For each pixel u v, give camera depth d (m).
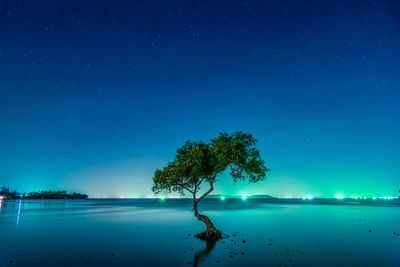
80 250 19.81
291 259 16.75
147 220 42.97
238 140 20.77
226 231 28.66
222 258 17.02
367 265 15.46
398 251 19.00
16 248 20.73
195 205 23.88
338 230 29.58
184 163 21.92
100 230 30.86
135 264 15.86
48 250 19.91
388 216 49.31
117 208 89.06
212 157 21.11
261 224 35.59
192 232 28.58
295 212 61.62
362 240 23.36
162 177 22.20
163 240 23.67
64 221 42.38
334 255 17.72
